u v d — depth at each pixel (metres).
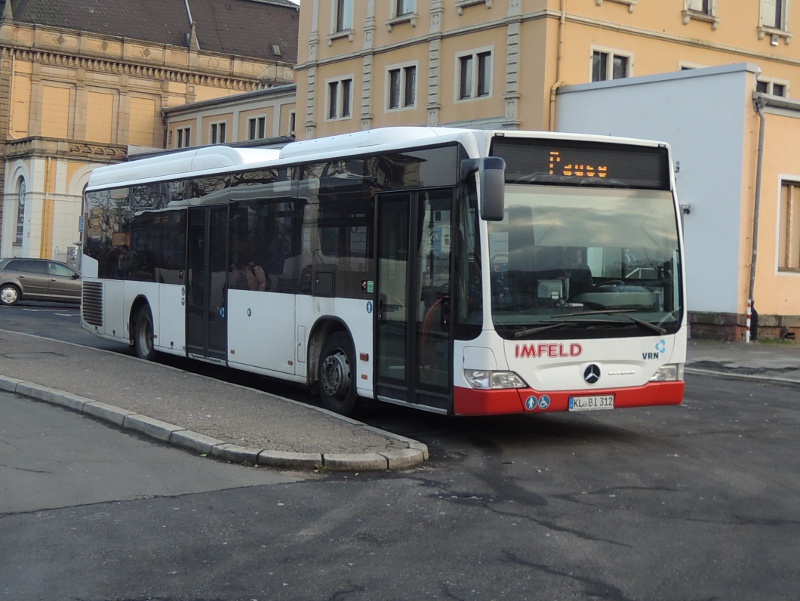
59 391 12.36
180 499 7.90
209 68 70.38
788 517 7.72
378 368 11.21
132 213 17.42
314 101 42.12
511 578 6.07
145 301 16.95
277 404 11.68
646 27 34.03
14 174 64.69
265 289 13.38
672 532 7.21
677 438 11.18
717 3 35.91
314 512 7.58
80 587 5.81
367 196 11.41
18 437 10.13
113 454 9.45
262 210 13.52
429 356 10.41
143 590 5.77
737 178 24.41
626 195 10.43
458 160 10.06
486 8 33.75
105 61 67.25
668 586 5.98
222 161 14.80
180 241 15.72
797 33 38.28
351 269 11.67
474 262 9.84
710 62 35.97
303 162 12.66
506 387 9.75
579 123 29.67
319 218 12.28
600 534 7.12
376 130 11.74
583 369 10.07
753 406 14.03
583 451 10.28
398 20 37.41
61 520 7.23
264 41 74.50
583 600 5.71
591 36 32.69
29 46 65.12
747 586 6.01
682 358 10.62
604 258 10.24
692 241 25.41
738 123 24.38
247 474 8.79
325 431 10.16
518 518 7.52
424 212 10.53
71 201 63.78
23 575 6.01
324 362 12.23
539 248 9.96
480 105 33.97
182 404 11.55
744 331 24.53
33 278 35.56
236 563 6.30
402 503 7.90
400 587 5.88
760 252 24.86
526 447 10.43
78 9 68.31
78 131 67.19
